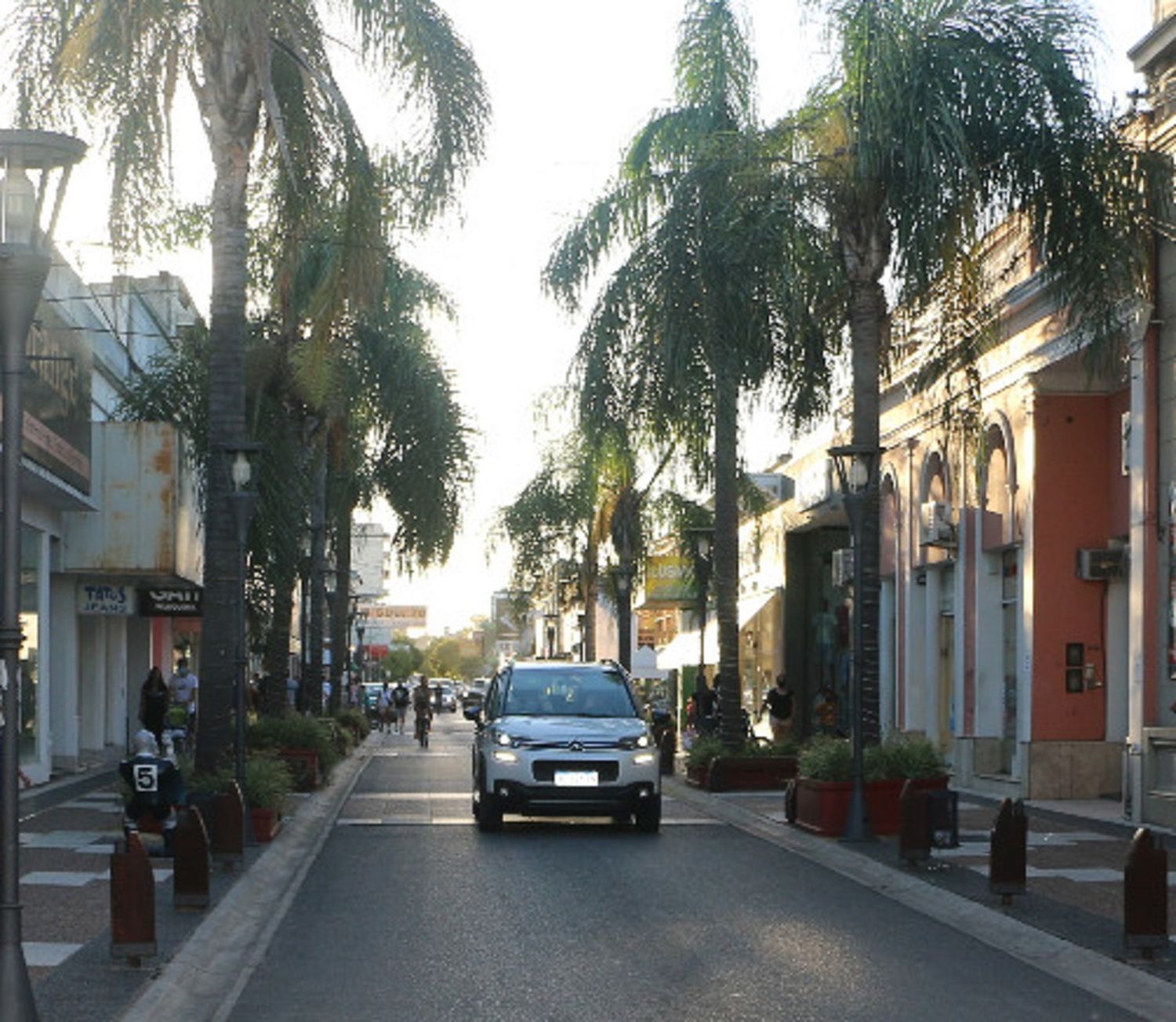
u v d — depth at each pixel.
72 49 18.67
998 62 19.17
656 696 61.06
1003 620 29.06
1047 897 14.16
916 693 33.94
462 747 50.62
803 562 47.72
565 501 48.59
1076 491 26.52
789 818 21.02
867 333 20.58
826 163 20.22
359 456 37.75
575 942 12.16
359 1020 9.46
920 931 12.84
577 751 20.67
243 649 19.80
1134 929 11.11
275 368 29.55
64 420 26.44
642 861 17.59
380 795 27.20
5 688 8.51
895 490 35.28
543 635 112.81
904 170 19.34
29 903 13.59
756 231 20.06
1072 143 19.33
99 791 26.72
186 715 35.91
